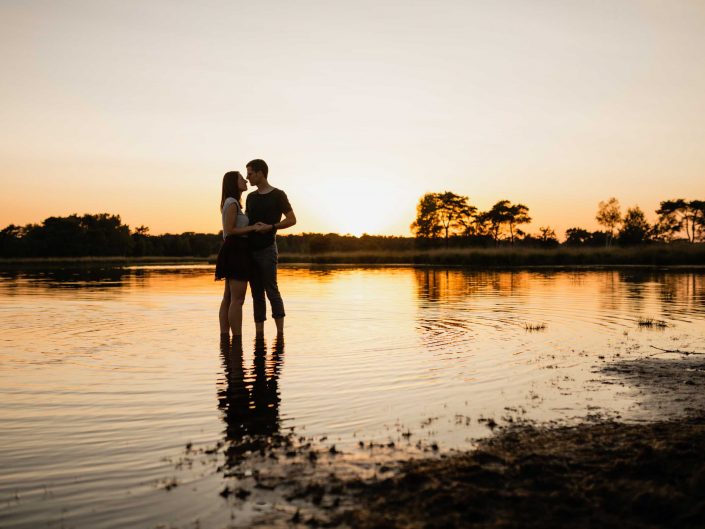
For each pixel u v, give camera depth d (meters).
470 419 3.91
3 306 11.30
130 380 4.93
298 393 4.54
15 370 5.34
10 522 2.47
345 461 3.15
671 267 34.09
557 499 2.64
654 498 2.60
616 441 3.38
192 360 5.80
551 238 71.44
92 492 2.77
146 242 94.31
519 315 9.83
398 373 5.24
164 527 2.43
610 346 6.72
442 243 76.94
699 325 8.51
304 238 79.06
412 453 3.27
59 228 86.31
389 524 2.42
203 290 16.08
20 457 3.21
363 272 30.98
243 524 2.45
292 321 9.00
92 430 3.66
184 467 3.06
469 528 2.39
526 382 4.96
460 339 7.18
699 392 4.64
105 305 11.51
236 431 3.65
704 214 68.56
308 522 2.45
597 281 20.58
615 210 66.88
